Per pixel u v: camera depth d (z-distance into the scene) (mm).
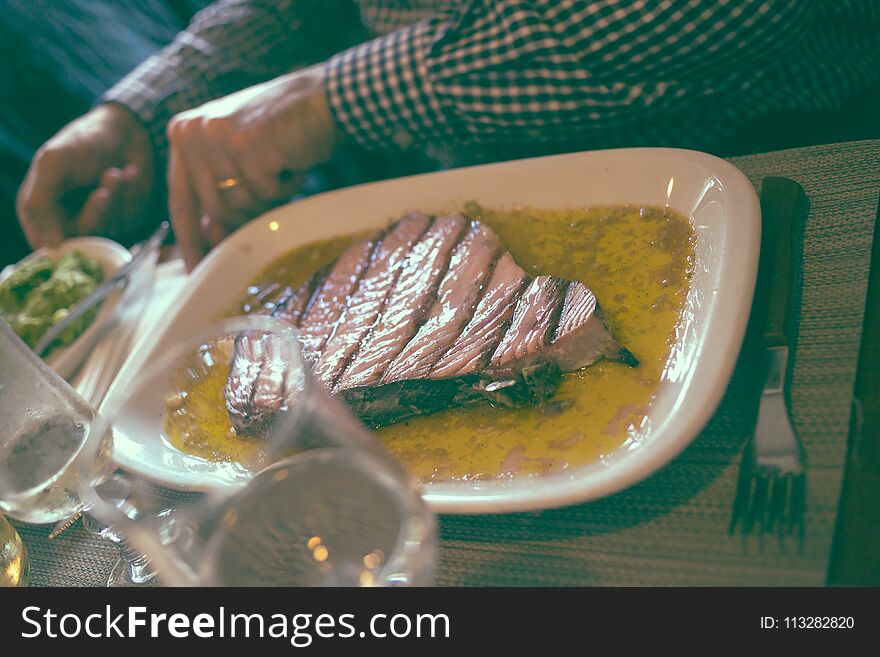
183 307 1526
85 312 1667
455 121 1799
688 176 1277
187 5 3430
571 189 1404
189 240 1834
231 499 769
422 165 2443
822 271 1086
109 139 2234
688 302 1120
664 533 885
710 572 829
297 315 1418
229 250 1621
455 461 1072
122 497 988
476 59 1665
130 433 1149
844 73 1649
